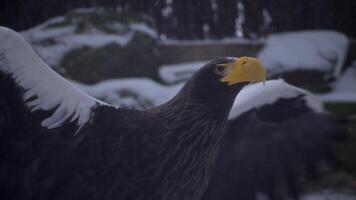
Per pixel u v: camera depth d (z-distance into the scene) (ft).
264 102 15.12
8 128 11.02
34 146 11.10
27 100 10.77
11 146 11.12
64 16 26.32
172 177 10.93
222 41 28.58
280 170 15.61
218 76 10.61
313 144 15.60
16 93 10.73
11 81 10.62
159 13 28.86
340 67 28.04
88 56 24.56
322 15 30.19
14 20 26.84
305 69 27.22
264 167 15.51
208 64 10.75
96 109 10.95
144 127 10.93
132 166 10.87
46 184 11.30
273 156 15.52
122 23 26.20
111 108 11.03
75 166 11.11
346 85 28.07
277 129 15.47
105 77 24.66
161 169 10.85
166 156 10.83
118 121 10.96
